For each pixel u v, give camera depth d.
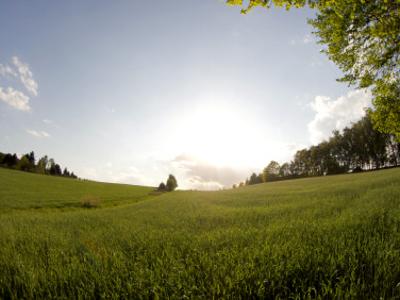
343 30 6.59
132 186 97.12
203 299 2.12
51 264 3.53
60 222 11.55
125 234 6.39
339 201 11.30
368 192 13.55
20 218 14.65
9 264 3.60
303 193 21.86
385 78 8.47
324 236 4.03
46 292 2.57
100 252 4.32
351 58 8.15
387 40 7.30
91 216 14.25
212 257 3.35
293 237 4.09
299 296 2.12
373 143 81.50
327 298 2.10
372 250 3.01
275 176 126.56
